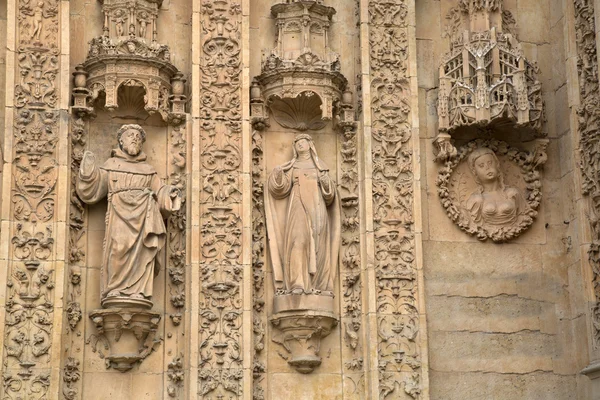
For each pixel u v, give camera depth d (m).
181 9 15.88
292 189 15.27
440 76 15.90
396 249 15.25
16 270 14.27
